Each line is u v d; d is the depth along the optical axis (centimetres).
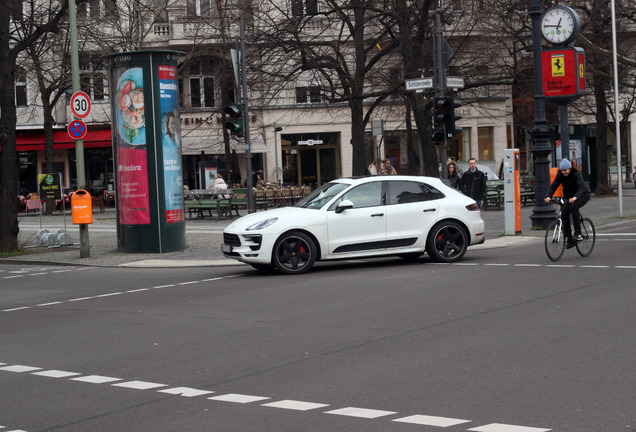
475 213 1653
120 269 1922
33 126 4769
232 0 4047
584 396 646
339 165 5128
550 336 882
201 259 1988
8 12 2309
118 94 2148
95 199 4600
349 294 1268
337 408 648
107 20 3716
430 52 3114
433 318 1026
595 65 3588
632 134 5759
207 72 4909
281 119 5041
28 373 845
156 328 1072
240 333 1000
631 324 925
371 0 3053
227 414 646
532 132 2234
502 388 682
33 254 2284
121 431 616
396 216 1605
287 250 1566
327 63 3044
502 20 3406
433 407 636
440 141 1959
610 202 3344
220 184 3716
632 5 3531
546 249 1559
